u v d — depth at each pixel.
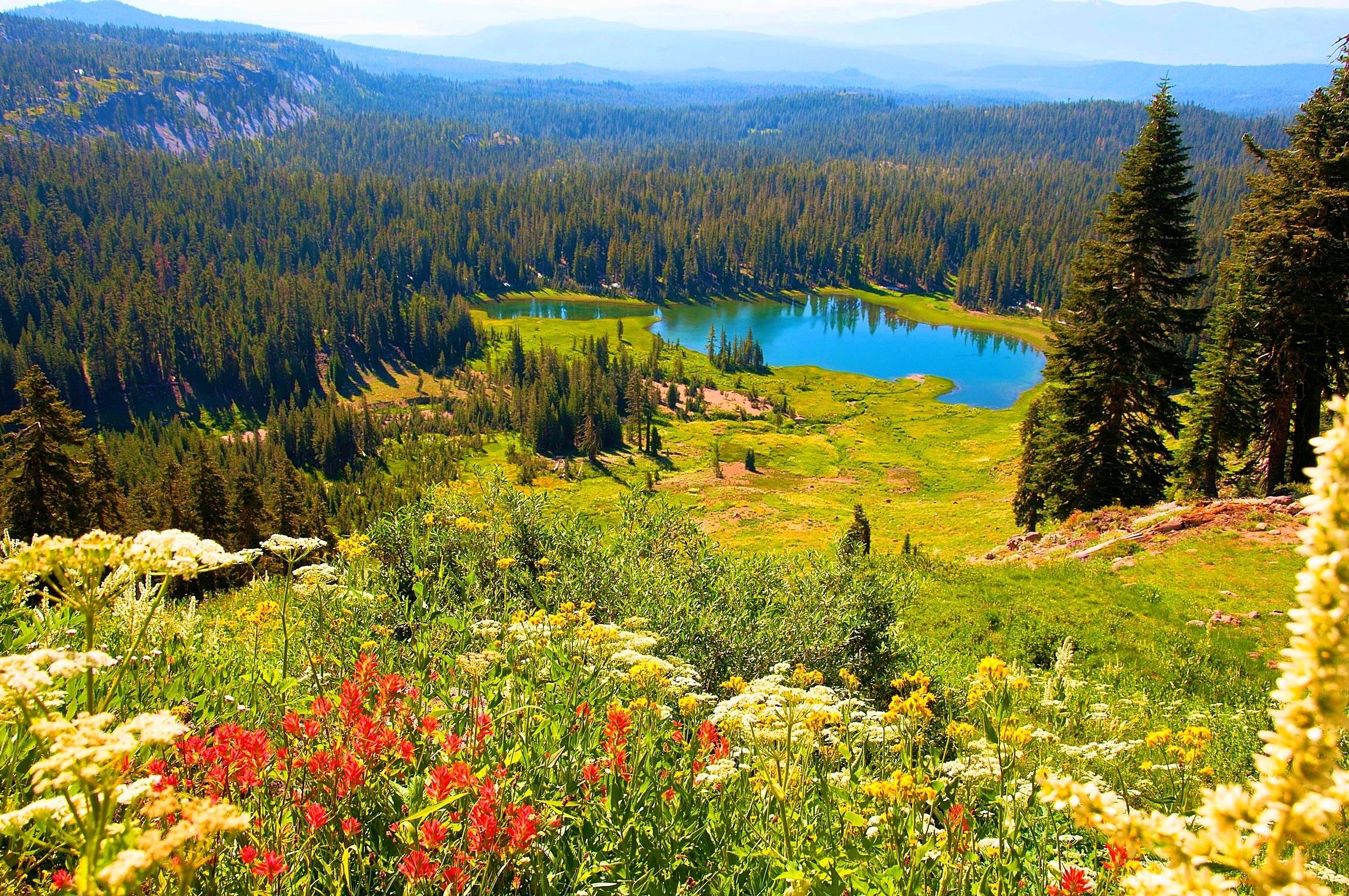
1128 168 28.66
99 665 2.46
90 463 47.44
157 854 1.86
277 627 7.43
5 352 149.88
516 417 151.62
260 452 129.25
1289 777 1.38
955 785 5.07
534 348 194.00
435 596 8.64
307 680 5.64
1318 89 26.19
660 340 181.25
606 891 3.74
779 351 186.62
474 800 3.72
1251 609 18.30
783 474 104.75
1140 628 17.69
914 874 3.73
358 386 178.62
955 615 18.92
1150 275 28.91
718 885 3.91
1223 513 23.48
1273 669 15.97
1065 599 19.45
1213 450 33.53
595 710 5.32
